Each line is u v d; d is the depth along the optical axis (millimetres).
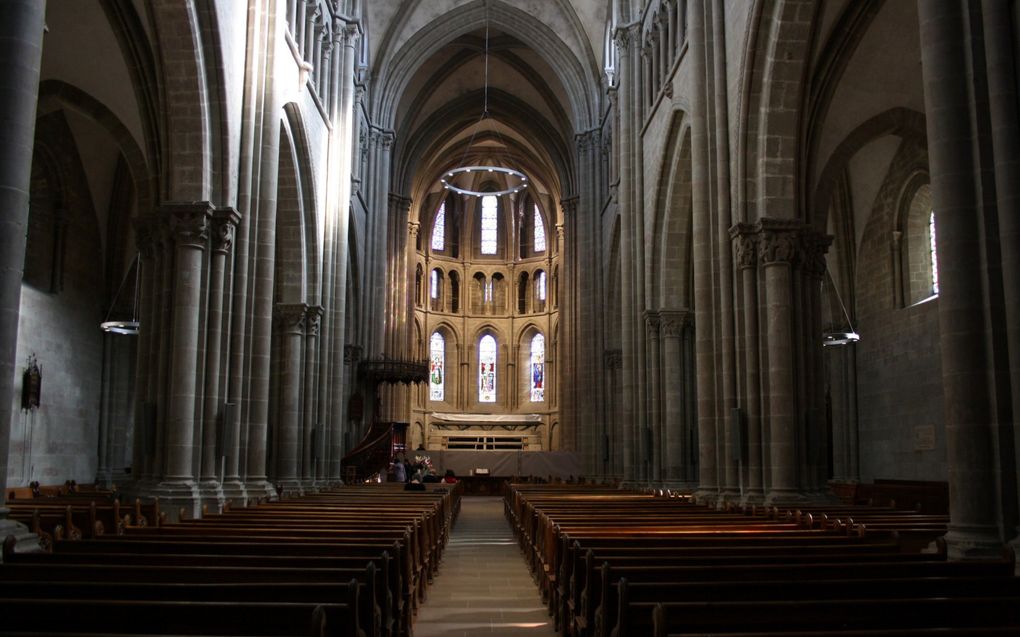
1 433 9508
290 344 26422
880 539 11078
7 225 9625
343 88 30766
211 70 17969
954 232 10055
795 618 6125
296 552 9406
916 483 26484
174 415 17250
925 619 6203
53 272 27281
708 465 20188
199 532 10906
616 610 6945
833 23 20469
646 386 29188
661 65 27938
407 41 42500
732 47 20266
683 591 6727
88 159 28641
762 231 18922
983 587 7117
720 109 20469
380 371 40906
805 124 19188
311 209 27078
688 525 12680
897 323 28922
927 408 27078
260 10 20281
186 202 17703
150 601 6105
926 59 10438
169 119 17750
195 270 17734
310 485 26844
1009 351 9625
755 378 18891
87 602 6020
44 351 26562
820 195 24234
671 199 27328
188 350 17469
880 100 23812
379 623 7660
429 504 18453
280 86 20750
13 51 9859
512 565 17906
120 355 30922
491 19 42344
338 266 30125
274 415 26188
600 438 41844
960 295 9961
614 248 39344
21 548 9477
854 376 31688
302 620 6121
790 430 18328
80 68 21406
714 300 20578
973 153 10102
